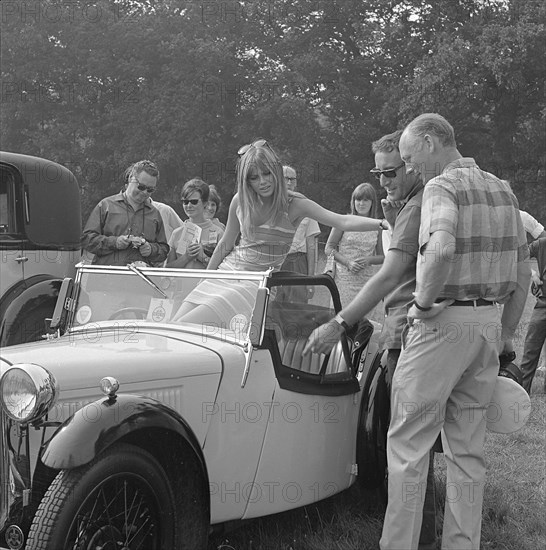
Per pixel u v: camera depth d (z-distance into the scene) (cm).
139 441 291
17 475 282
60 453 261
